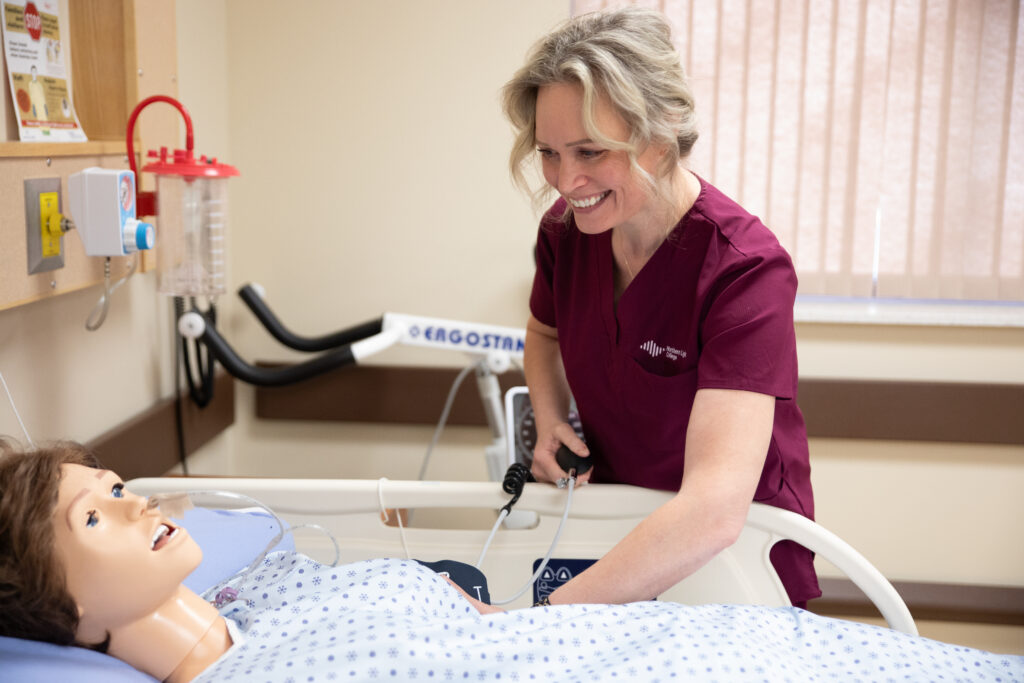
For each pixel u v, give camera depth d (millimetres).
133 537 849
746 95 2129
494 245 2197
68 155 1354
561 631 925
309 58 2143
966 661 975
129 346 1748
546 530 1310
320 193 2199
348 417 2264
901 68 2104
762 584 1247
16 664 785
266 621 955
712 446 1053
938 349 2188
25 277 1253
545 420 1376
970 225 2156
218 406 2127
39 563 808
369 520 1312
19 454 878
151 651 888
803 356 2219
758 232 1155
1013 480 2223
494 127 2148
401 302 2236
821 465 2256
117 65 1572
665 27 1060
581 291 1292
